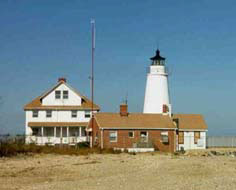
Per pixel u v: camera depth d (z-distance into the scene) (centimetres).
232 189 2142
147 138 6066
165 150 6112
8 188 2216
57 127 6762
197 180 2430
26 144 4234
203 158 3794
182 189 2141
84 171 2886
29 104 6812
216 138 7300
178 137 6625
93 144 5928
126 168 3020
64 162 3384
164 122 6225
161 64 7006
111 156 3981
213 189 2139
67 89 6869
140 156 4062
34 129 6738
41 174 2761
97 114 6128
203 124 6800
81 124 6756
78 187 2217
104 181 2425
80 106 6838
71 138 6412
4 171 2867
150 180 2441
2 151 3788
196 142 6731
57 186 2258
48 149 4244
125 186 2231
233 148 6862
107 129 5903
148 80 7056
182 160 3512
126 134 5978
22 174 2753
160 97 6956
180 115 6906
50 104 6831
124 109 6172
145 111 7019
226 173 2730
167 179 2475
